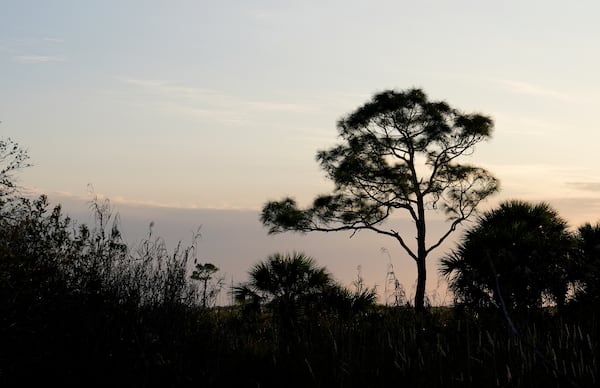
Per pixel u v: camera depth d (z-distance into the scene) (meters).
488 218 12.02
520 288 9.73
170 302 7.75
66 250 7.91
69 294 7.34
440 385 6.36
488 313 9.26
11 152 7.96
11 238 7.53
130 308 7.46
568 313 9.30
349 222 24.22
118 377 6.54
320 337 8.05
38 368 6.51
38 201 8.05
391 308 9.30
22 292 6.90
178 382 6.56
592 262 10.57
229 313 9.70
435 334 8.08
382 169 24.16
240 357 7.40
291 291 9.98
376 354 7.24
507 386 6.07
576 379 6.04
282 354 7.45
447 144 24.52
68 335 6.82
